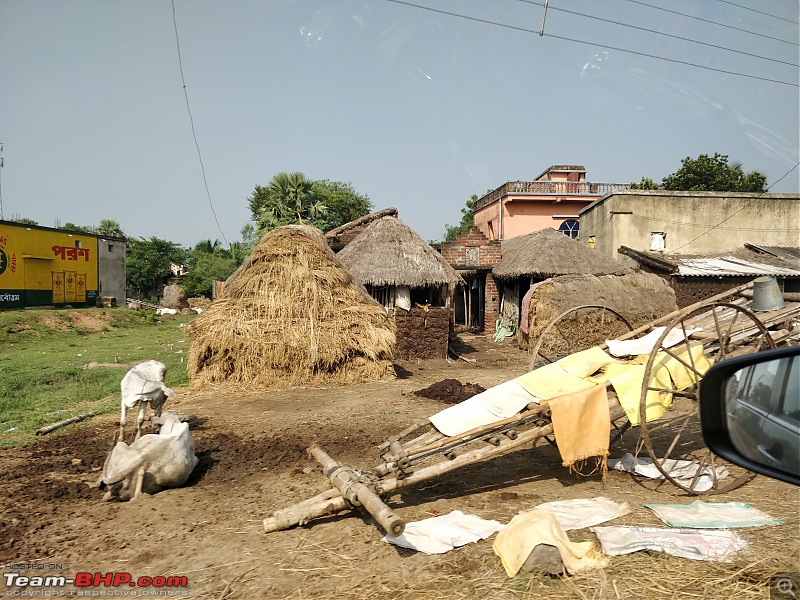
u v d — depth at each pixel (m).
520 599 2.97
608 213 20.58
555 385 5.05
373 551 3.61
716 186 26.17
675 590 3.01
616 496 4.59
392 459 4.23
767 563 3.27
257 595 3.10
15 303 25.31
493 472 5.25
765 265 17.95
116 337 21.14
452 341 17.02
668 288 15.42
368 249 16.28
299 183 31.34
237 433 6.75
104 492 4.77
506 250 22.47
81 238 29.73
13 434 6.69
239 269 11.59
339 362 10.62
